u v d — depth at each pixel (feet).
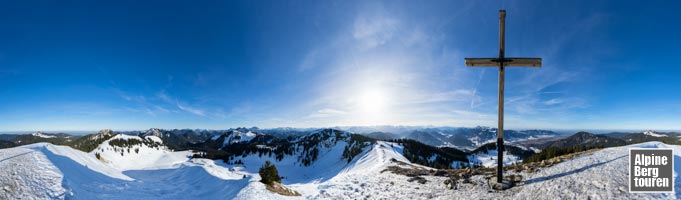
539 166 62.23
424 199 54.90
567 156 65.46
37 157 84.02
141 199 77.25
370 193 62.18
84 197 69.21
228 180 91.76
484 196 51.85
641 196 37.91
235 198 62.80
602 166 50.39
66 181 71.92
